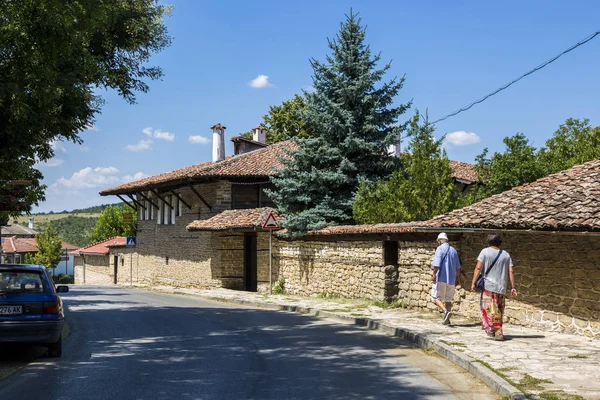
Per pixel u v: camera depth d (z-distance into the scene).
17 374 8.02
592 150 20.00
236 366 8.41
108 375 7.87
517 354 8.48
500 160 23.55
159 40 14.99
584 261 9.95
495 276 9.97
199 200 29.19
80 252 53.72
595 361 7.94
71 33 10.46
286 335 11.56
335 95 23.69
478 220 11.00
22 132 11.10
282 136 42.78
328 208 22.11
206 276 27.77
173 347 10.23
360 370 8.09
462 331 10.94
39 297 8.94
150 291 28.50
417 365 8.44
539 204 10.81
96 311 17.19
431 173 19.98
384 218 19.81
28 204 16.58
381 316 13.71
